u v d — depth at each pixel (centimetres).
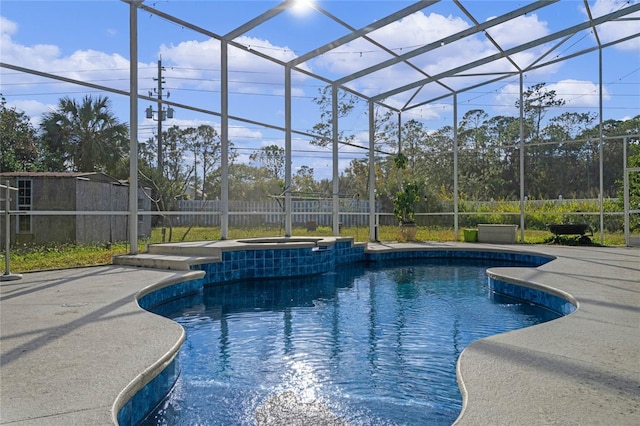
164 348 237
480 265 861
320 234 1131
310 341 362
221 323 421
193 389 263
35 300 364
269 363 310
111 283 449
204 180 1473
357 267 835
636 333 271
